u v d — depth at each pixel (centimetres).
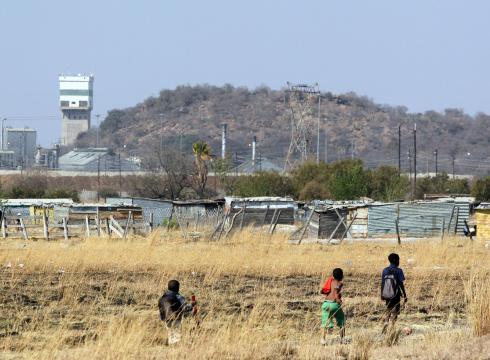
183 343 5453
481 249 14688
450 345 5297
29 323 6819
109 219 18125
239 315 7056
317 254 13288
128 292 8600
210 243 15512
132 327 5762
